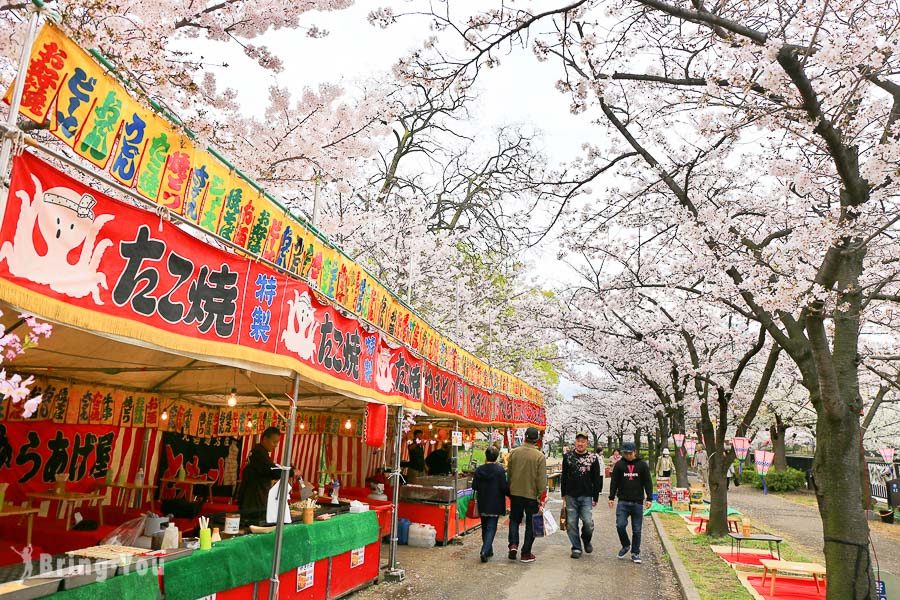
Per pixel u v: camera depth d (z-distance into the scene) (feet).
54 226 9.25
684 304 43.01
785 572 25.64
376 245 43.16
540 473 30.50
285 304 15.93
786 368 60.85
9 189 8.43
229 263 13.70
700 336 48.98
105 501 23.91
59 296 9.31
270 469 22.61
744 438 33.86
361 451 42.91
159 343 11.44
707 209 24.77
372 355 22.36
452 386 33.60
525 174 27.17
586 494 32.30
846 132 18.12
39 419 21.30
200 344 12.65
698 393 43.91
